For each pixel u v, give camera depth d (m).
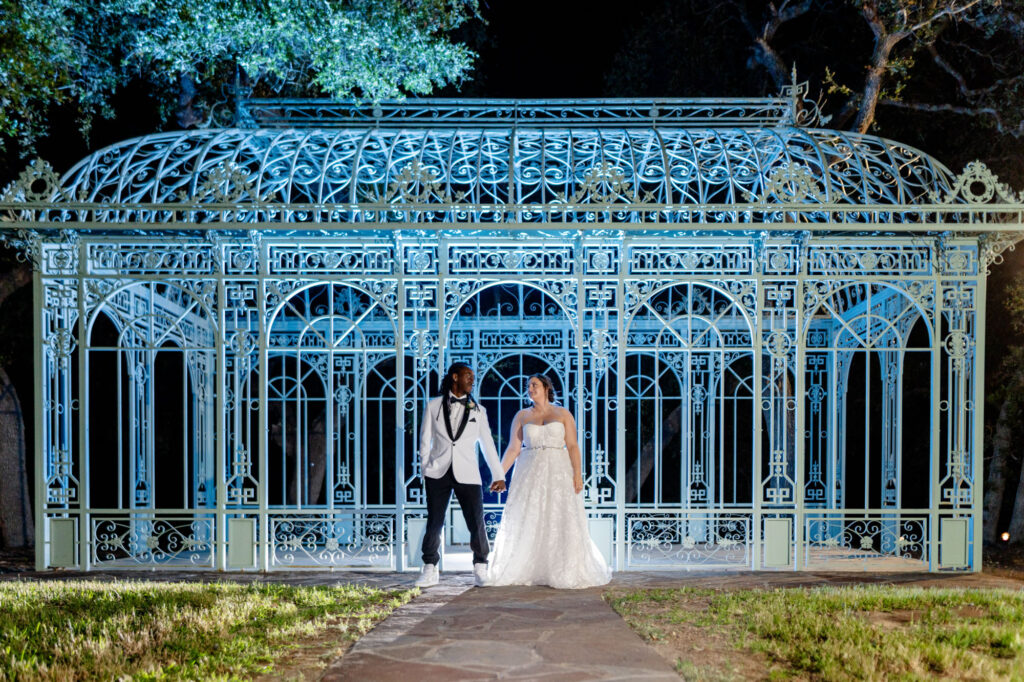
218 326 9.25
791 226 8.92
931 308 9.48
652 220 10.18
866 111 13.93
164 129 14.66
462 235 9.50
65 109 14.53
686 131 10.19
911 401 15.84
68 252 9.32
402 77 12.02
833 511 9.55
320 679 5.33
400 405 9.25
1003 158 14.51
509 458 8.58
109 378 16.14
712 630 6.37
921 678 5.27
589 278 9.54
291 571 9.20
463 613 6.94
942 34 15.59
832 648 5.75
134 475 10.24
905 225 8.91
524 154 10.44
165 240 9.27
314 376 17.09
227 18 11.08
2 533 12.19
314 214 8.86
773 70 15.37
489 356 13.06
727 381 16.70
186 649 5.89
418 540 9.27
